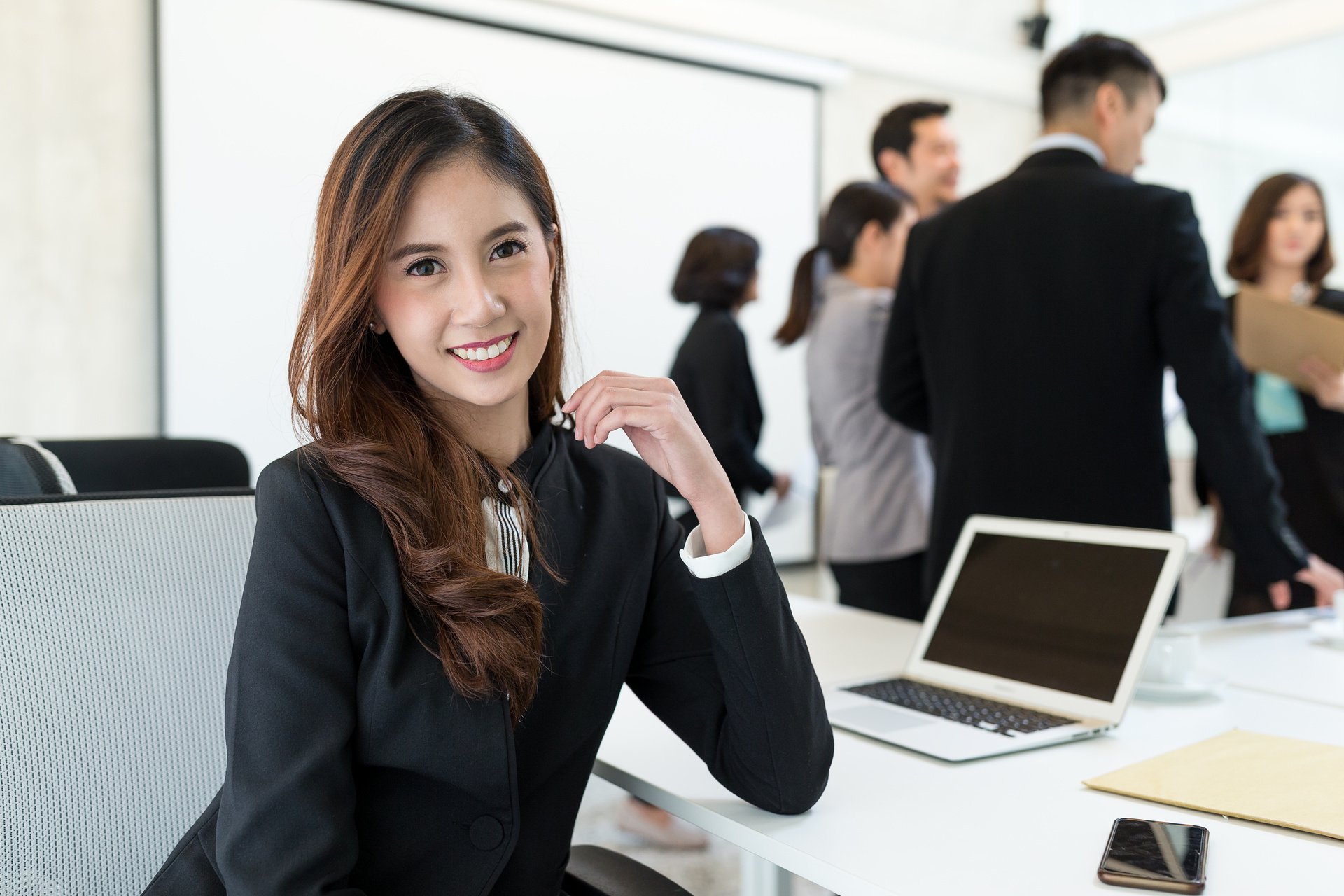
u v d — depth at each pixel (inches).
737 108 173.8
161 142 130.5
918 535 95.3
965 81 201.0
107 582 38.7
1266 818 35.0
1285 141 190.1
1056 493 70.4
